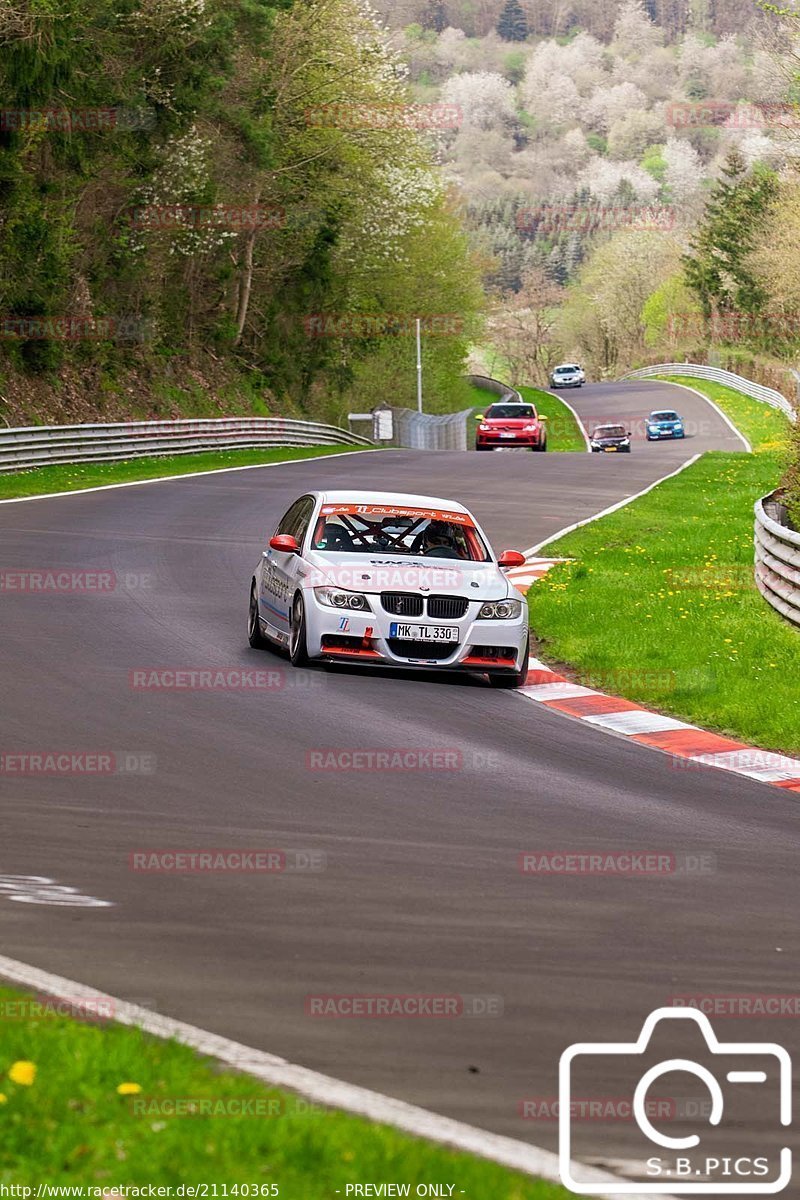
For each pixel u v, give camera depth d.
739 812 21.92
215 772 22.16
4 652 31.23
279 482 79.44
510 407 129.88
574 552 54.38
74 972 13.20
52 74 86.31
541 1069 11.55
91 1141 9.07
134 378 113.12
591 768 24.41
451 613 31.34
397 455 108.69
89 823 18.83
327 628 30.98
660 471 96.75
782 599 41.31
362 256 147.12
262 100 124.00
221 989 12.99
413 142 139.38
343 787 21.75
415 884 16.95
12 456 77.69
